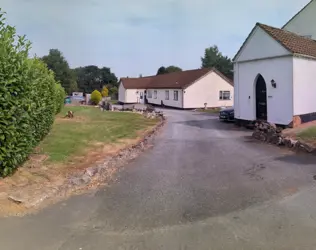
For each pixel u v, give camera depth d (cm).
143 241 467
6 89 668
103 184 763
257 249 440
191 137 1634
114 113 3125
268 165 959
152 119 2622
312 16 2589
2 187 678
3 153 673
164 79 5119
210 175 851
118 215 568
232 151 1210
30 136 811
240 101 2127
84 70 9481
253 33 1962
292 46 1797
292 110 1766
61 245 454
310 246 448
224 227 514
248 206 611
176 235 486
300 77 1798
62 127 1742
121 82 6134
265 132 1517
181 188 732
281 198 657
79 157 1013
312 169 898
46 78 1259
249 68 2028
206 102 4216
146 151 1223
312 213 573
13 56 732
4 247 447
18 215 560
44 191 667
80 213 576
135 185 756
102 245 455
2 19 756
